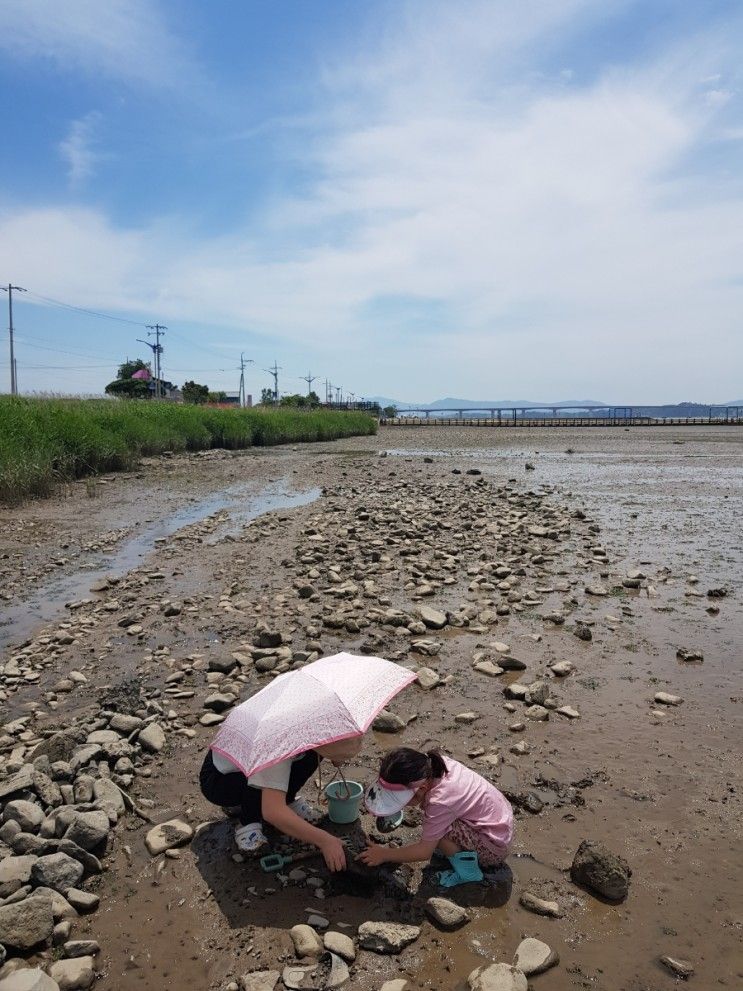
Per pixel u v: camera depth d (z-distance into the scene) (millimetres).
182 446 28953
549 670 5844
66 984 2711
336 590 8109
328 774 4316
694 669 5844
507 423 93812
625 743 4598
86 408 24344
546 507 14586
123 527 12633
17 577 9164
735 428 75938
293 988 2691
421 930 3020
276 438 40375
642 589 8328
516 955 2824
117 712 5125
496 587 8414
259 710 3467
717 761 4344
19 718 5082
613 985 2701
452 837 3336
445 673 5844
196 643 6621
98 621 7309
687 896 3184
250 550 10562
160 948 2938
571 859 3457
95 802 3859
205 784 3691
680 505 15258
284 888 3312
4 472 15141
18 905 2992
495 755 4453
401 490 17953
